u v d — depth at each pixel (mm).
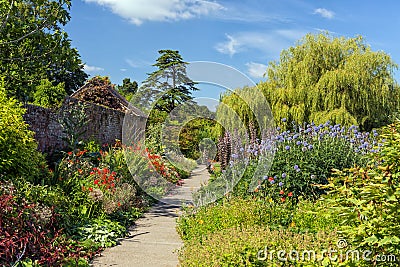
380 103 17844
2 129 6941
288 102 17812
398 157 3299
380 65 18203
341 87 17516
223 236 5066
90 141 14930
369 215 3092
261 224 5832
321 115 17266
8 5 8531
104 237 6344
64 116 12148
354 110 17656
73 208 6863
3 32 8781
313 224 5684
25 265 4430
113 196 8180
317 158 7750
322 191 7598
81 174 8820
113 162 10453
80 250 5543
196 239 5766
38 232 5066
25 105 11516
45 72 9844
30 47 9250
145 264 5375
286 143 8531
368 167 3598
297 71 18406
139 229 7461
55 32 9367
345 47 19031
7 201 5031
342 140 8961
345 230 3158
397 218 2971
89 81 25219
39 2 8578
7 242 4484
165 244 6430
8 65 9250
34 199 5965
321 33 19562
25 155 7238
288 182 7434
